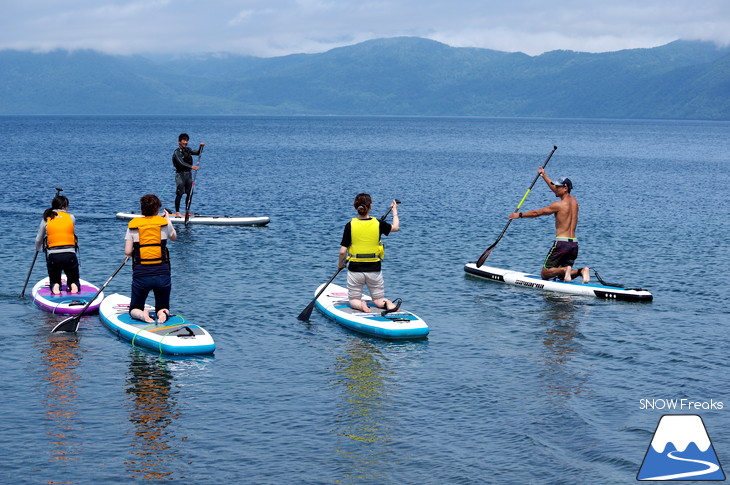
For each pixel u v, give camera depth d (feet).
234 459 26.99
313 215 94.63
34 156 214.48
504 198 123.24
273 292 52.39
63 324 41.96
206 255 65.51
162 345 38.40
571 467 26.68
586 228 87.86
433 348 40.52
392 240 76.13
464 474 26.12
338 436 29.04
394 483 25.45
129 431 29.12
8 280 53.88
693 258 68.59
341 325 44.70
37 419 30.01
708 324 45.85
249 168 181.57
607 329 44.45
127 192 120.98
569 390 34.19
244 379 35.17
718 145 421.18
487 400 32.89
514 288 55.42
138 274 41.65
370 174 170.50
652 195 131.13
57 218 47.73
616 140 481.46
